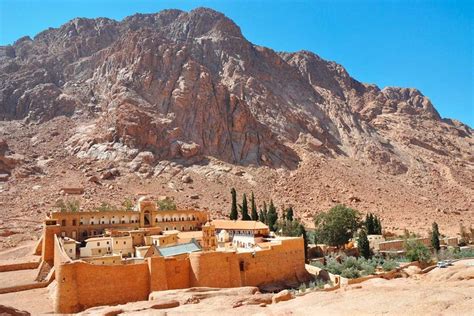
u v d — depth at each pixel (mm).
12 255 68375
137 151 124688
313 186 130250
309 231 90688
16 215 90312
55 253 53250
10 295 47188
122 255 61344
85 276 42312
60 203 89625
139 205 77312
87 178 112312
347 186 133625
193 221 81625
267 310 28609
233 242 75688
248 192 119000
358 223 81062
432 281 36562
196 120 141625
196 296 37844
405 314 23297
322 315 25406
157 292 40562
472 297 25109
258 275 55938
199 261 48281
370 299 27750
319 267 63312
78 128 144875
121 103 139125
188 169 124688
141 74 154500
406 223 112875
